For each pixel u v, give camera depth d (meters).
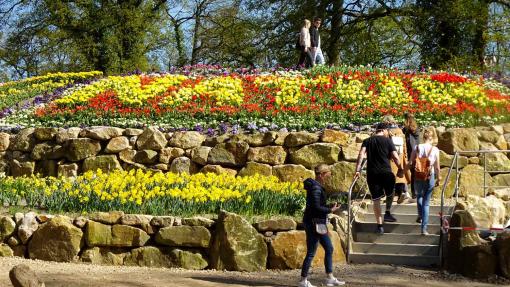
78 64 39.16
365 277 9.04
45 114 16.91
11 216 10.52
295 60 32.97
